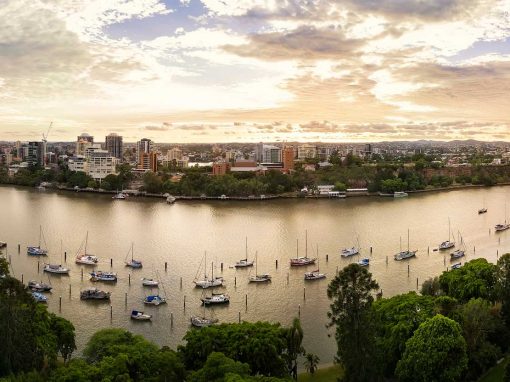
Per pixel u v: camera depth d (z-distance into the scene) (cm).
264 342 11656
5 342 10325
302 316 17762
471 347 12300
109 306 18600
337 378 11812
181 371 10656
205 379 9950
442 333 11306
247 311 18212
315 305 18800
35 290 19975
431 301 13462
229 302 19075
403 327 12331
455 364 11250
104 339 12144
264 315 17862
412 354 11444
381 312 13412
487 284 15512
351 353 10794
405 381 11588
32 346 10912
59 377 9881
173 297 19612
